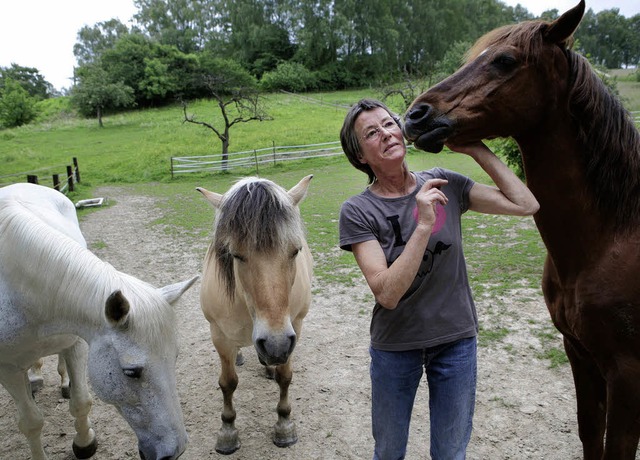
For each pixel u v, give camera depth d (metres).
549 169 1.76
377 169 1.79
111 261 6.96
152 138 25.92
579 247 1.81
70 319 2.19
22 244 2.25
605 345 1.80
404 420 1.89
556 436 2.79
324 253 6.75
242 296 2.36
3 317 2.30
